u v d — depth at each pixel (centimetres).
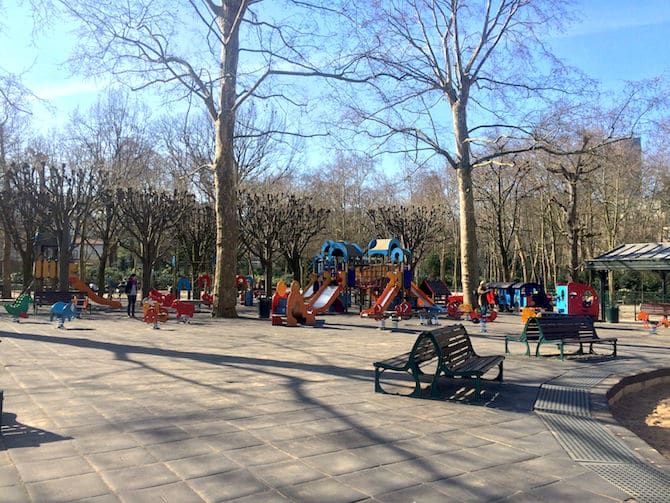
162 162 3653
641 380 948
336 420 595
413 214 4162
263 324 1912
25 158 3147
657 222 4644
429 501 381
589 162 2531
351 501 378
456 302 2616
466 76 2472
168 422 570
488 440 532
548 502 383
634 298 3122
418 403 689
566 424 595
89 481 402
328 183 5291
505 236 4569
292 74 1895
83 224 3366
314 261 2978
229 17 2109
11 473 416
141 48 1823
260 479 415
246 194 3475
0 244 4612
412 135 2330
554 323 1156
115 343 1262
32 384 763
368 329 1809
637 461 473
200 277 3525
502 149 2652
